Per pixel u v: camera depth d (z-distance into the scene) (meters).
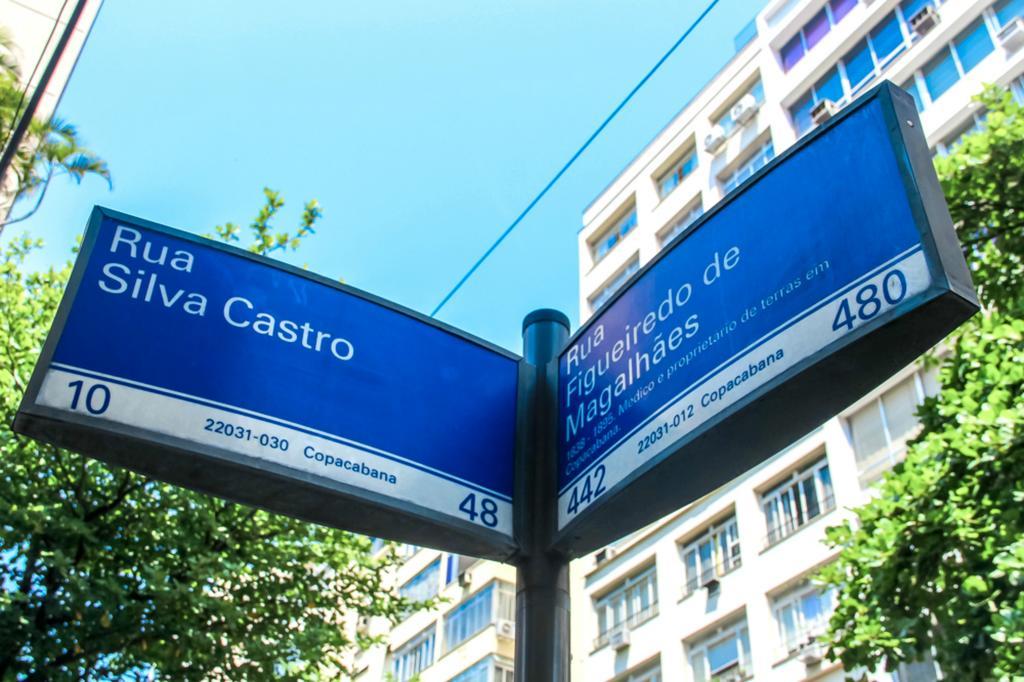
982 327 10.43
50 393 3.56
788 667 20.48
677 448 3.53
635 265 33.00
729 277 3.70
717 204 3.92
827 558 20.92
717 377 3.53
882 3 27.16
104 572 10.84
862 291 3.16
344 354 4.12
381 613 13.09
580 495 3.97
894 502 10.03
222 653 11.02
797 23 30.27
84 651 10.61
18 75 12.93
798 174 3.59
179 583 10.59
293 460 3.73
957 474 9.60
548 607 3.95
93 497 11.62
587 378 4.27
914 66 25.23
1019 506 9.03
